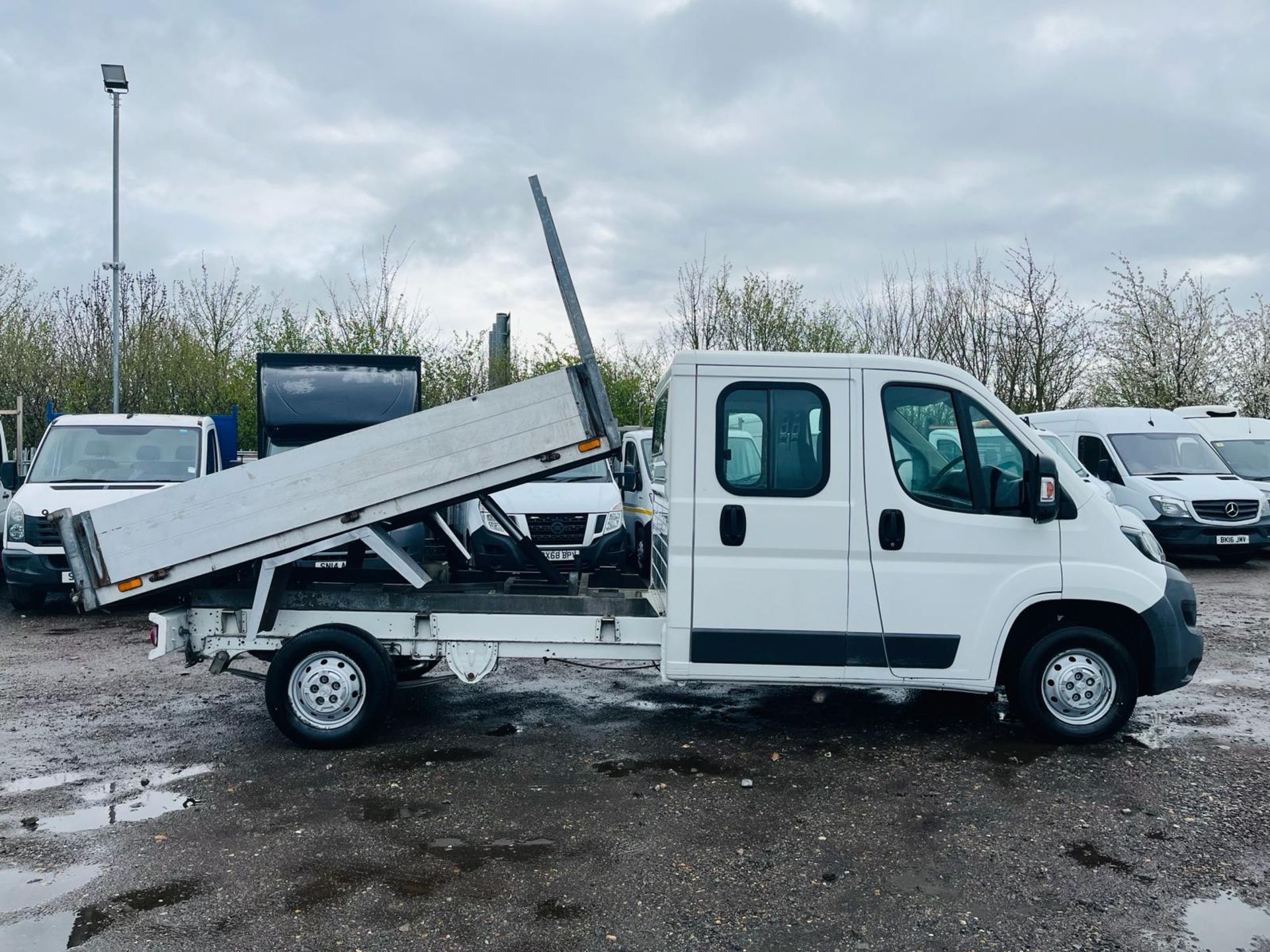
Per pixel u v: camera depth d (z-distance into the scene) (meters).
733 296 24.27
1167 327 25.52
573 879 4.29
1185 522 14.13
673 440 5.86
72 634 10.09
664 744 6.25
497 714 6.99
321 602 6.23
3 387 23.84
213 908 4.02
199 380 22.45
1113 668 6.07
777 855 4.52
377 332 21.14
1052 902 4.07
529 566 10.72
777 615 5.86
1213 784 5.45
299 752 6.09
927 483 5.91
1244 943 3.74
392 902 4.07
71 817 5.02
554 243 5.80
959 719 6.81
